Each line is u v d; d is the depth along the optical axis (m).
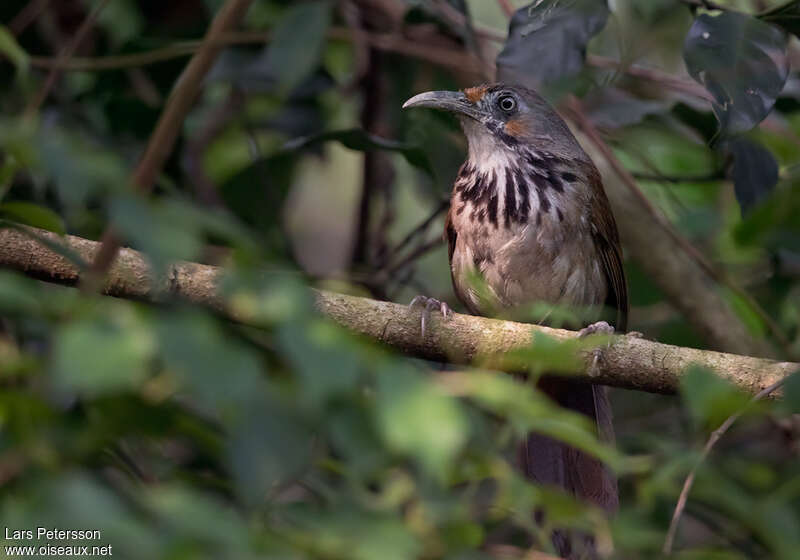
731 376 8.16
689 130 11.59
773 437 11.41
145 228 3.98
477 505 5.46
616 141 12.39
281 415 3.96
